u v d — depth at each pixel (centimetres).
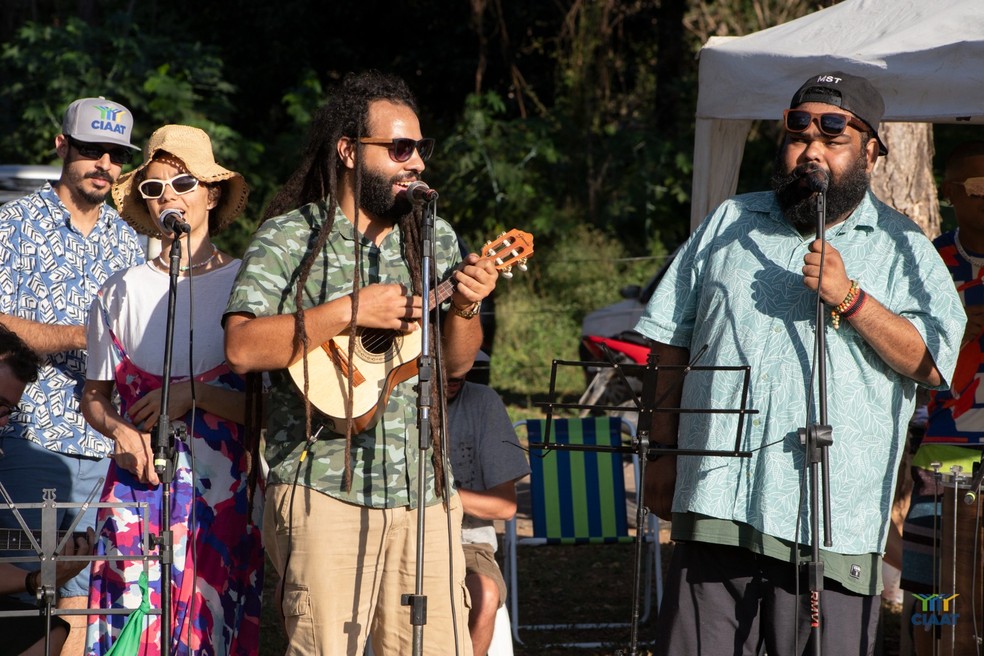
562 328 1652
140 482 403
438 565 368
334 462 359
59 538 406
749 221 395
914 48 458
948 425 495
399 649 371
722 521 376
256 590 414
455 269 386
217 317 417
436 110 2291
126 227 553
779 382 374
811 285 355
